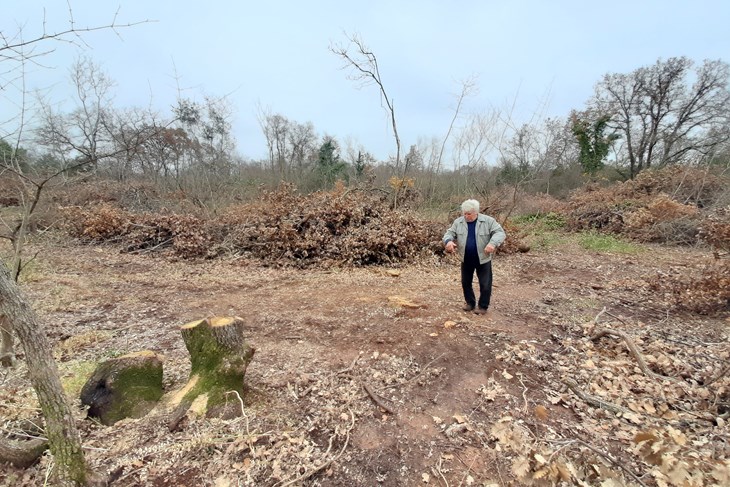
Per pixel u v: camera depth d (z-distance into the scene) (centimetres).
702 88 2581
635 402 345
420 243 910
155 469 260
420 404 340
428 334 464
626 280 704
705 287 544
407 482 260
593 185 1803
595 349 445
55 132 629
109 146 1003
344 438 296
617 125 2781
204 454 273
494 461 277
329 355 422
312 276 769
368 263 870
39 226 971
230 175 1655
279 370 389
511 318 525
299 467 266
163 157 1394
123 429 290
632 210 1244
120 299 609
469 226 498
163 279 738
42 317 521
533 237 1170
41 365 206
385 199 1164
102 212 1048
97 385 311
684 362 409
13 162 449
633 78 2695
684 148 2605
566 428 312
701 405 339
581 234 1237
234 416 309
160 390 328
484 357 417
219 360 320
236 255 924
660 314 545
